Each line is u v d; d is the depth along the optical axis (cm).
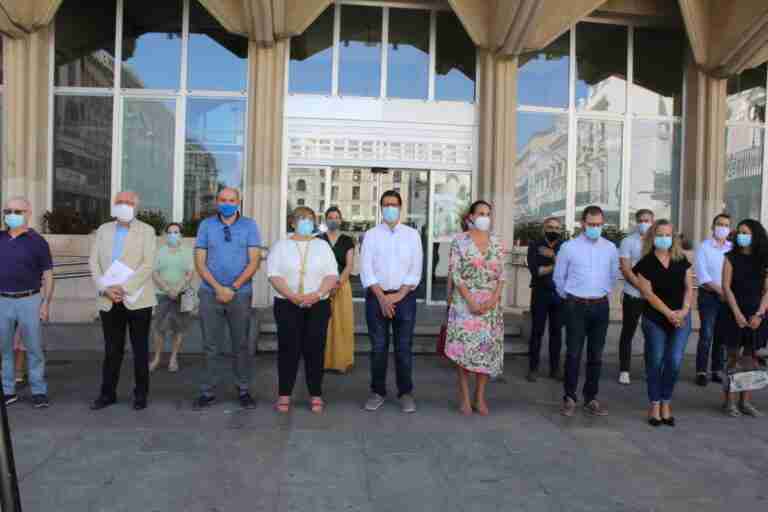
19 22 983
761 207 1188
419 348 855
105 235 574
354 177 1123
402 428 527
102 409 567
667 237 550
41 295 580
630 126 1170
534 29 993
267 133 1042
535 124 1148
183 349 839
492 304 565
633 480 420
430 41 1130
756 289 592
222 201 565
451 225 1141
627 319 720
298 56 1113
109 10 1093
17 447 459
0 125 1070
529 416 575
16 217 566
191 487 392
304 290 560
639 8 1120
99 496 376
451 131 1128
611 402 637
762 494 400
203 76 1102
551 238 734
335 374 738
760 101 1189
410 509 368
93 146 1095
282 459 445
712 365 747
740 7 1007
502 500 382
